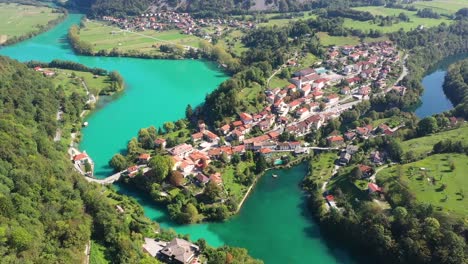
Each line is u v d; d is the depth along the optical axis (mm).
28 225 167375
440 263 177500
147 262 171625
